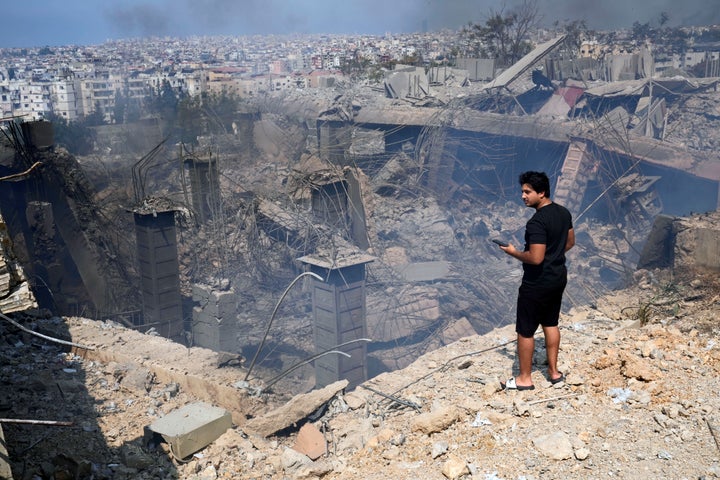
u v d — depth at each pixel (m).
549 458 5.42
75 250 29.92
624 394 6.24
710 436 5.45
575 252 27.41
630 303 12.91
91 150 53.59
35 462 6.89
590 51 90.50
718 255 13.97
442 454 5.79
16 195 29.98
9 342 10.84
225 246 29.03
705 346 7.61
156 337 11.35
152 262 24.22
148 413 8.68
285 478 6.26
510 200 38.25
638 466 5.16
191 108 59.00
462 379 7.28
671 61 82.56
